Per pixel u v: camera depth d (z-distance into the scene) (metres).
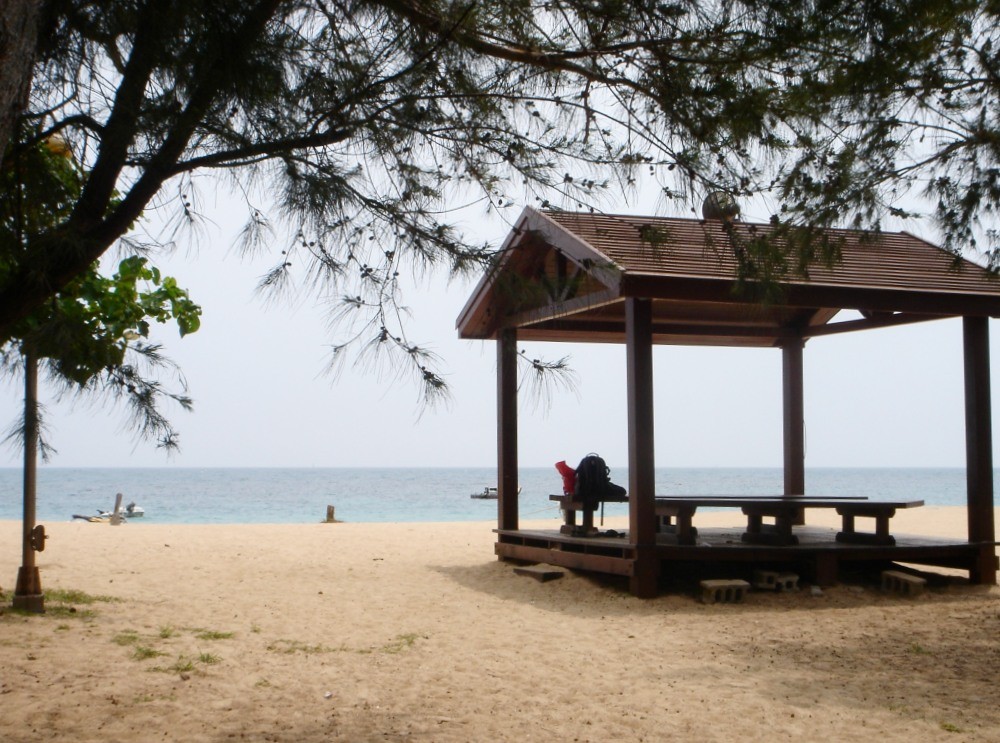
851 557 11.39
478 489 89.50
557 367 4.74
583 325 13.88
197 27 4.46
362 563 14.33
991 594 11.34
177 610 10.09
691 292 10.46
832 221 7.67
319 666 7.53
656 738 5.66
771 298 5.52
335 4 4.82
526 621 9.73
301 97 4.75
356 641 8.64
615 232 11.04
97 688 6.56
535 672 7.40
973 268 12.57
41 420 4.07
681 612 10.18
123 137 4.43
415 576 12.95
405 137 4.84
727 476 163.12
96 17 4.43
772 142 5.17
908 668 7.58
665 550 10.93
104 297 6.23
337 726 5.82
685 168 5.04
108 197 4.56
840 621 9.70
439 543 17.38
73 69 4.54
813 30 5.07
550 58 5.02
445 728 5.81
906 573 12.33
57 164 5.00
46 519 41.69
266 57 4.59
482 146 4.89
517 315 12.77
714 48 5.04
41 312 5.03
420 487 97.19
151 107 4.50
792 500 11.76
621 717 6.09
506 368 13.84
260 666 7.48
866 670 7.52
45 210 4.85
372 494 76.44
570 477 12.76
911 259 12.68
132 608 10.05
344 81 4.77
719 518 28.45
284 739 5.54
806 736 5.70
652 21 4.93
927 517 25.56
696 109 4.99
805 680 7.17
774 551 11.16
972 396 12.00
